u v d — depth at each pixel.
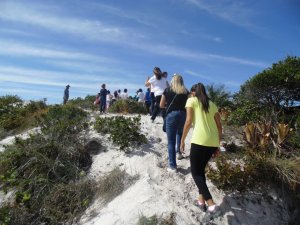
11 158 7.61
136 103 14.45
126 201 5.86
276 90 11.60
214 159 7.03
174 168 6.59
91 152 8.08
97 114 10.87
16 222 6.16
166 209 5.34
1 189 7.19
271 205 6.03
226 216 5.60
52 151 7.82
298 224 6.05
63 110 10.05
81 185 6.79
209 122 5.41
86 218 6.03
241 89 12.94
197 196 5.95
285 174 6.29
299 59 11.88
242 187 6.05
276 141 7.44
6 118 11.34
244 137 7.62
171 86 6.64
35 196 6.59
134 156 7.45
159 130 9.09
